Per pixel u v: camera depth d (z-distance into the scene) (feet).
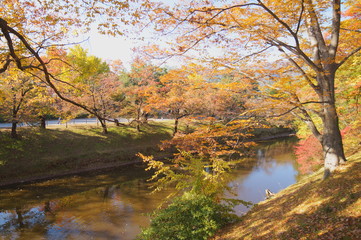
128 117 89.81
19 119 59.31
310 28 27.68
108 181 61.72
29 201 47.83
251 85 27.20
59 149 70.69
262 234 21.67
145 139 89.61
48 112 63.82
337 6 22.76
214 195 30.32
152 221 27.61
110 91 78.07
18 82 40.55
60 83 25.64
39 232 35.88
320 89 25.39
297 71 27.20
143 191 54.44
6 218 40.24
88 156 73.00
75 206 45.88
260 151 95.66
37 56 10.49
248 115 25.86
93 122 98.43
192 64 24.58
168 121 112.06
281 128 141.79
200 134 26.43
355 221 17.25
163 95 58.13
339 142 27.17
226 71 26.50
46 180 60.54
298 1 19.80
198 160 30.19
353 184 22.52
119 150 80.12
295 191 30.78
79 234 35.45
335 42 24.72
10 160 60.59
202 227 25.36
